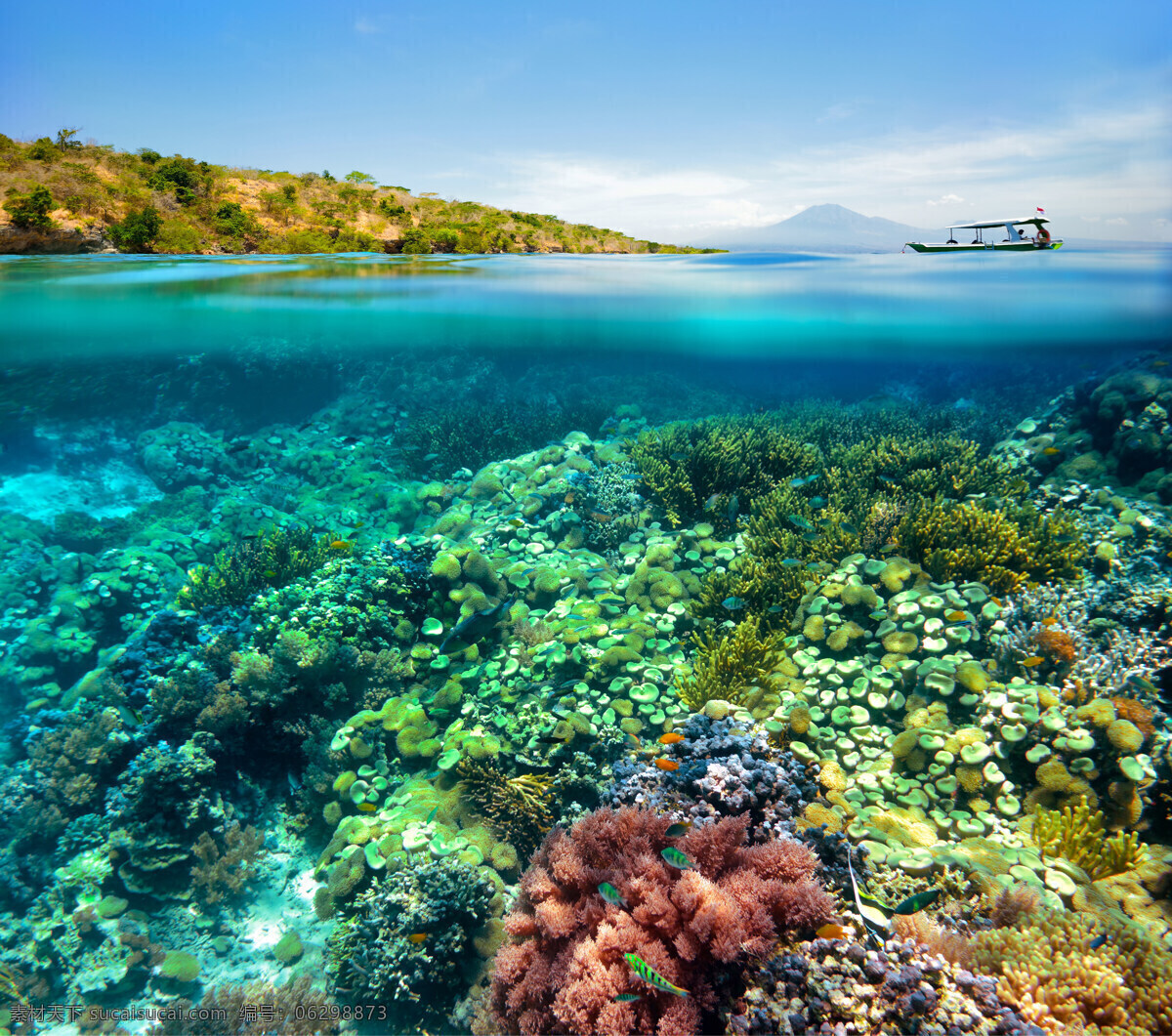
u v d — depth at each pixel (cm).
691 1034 312
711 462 1029
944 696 589
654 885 374
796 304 1822
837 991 317
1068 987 323
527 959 393
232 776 723
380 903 527
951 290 1579
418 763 702
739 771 487
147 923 611
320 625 784
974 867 418
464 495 1260
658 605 809
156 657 799
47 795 699
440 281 1609
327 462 1669
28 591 1052
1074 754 507
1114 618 698
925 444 1143
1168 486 953
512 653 784
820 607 718
